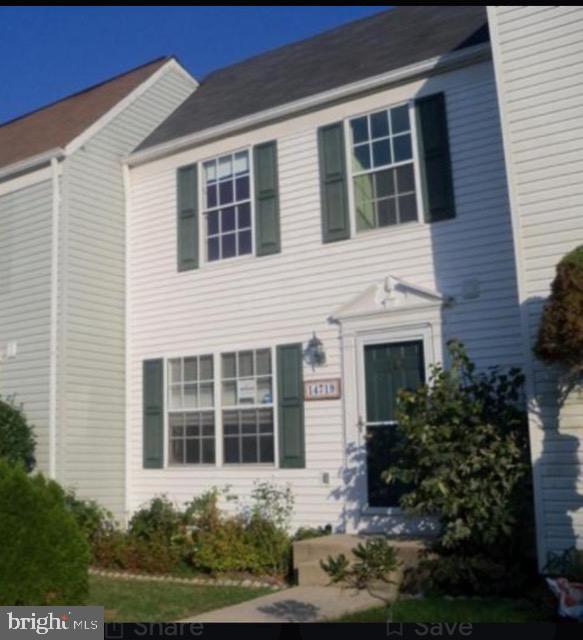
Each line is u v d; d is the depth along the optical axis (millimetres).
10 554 6020
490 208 9570
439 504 7930
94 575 9758
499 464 7824
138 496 12172
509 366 9164
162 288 12477
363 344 10312
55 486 6602
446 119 10062
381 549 8203
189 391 11938
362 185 10664
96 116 12977
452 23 11500
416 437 8234
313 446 10531
